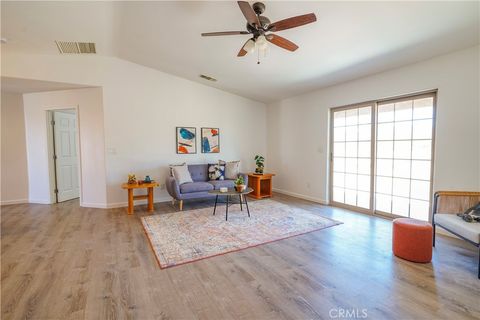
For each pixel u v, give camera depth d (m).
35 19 2.97
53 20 3.03
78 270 2.26
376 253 2.61
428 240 2.37
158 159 4.99
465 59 2.82
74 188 5.43
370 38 2.81
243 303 1.79
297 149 5.49
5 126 4.73
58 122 5.02
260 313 1.69
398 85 3.50
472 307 1.73
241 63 4.05
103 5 2.78
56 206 4.66
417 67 3.27
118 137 4.57
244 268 2.30
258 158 5.73
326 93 4.71
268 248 2.74
